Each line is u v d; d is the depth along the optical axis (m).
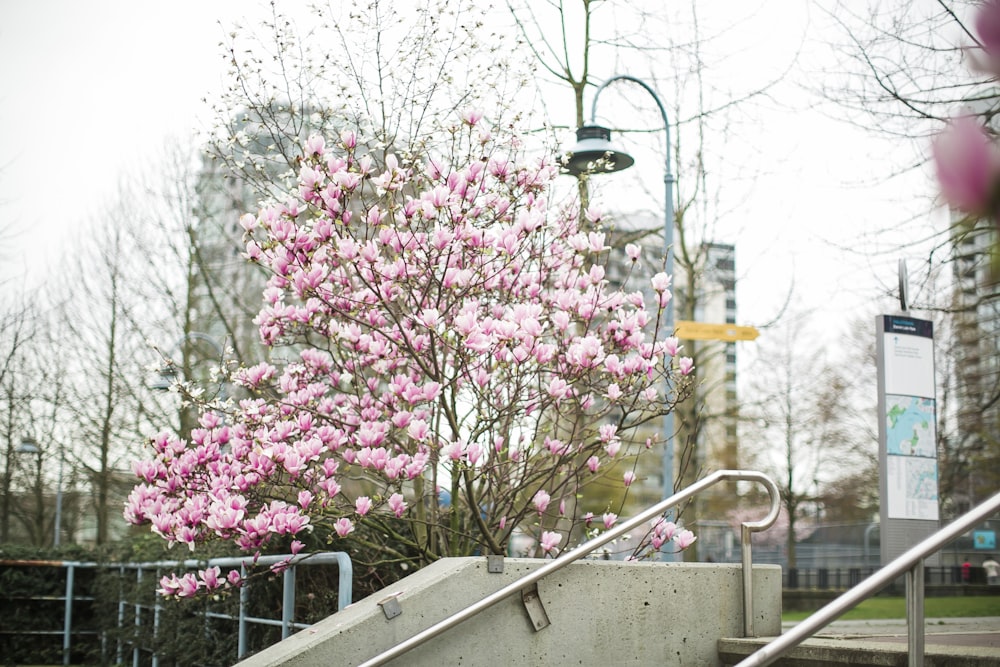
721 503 39.28
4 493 29.02
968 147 0.91
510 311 7.14
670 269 13.30
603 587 5.96
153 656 11.66
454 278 7.17
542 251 8.07
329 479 6.98
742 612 6.36
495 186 7.80
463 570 5.62
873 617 18.75
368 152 7.77
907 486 10.88
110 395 25.06
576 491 8.02
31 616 16.75
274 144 9.50
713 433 37.06
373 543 8.07
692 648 6.18
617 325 7.68
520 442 8.03
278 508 6.67
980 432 22.78
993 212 0.90
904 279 11.45
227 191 12.07
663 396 7.96
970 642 7.12
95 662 15.29
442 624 5.22
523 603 5.73
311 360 8.16
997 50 0.94
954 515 27.53
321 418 7.79
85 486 27.61
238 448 7.10
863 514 44.19
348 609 5.61
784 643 3.96
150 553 12.63
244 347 17.64
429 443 6.71
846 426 37.34
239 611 8.98
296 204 6.92
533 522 8.13
